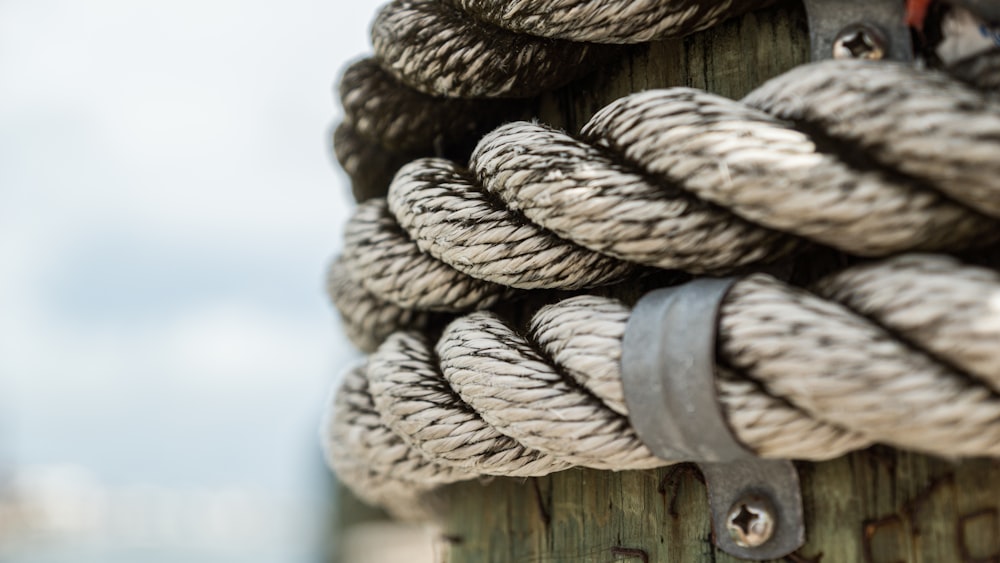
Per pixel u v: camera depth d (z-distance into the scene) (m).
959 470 0.37
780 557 0.38
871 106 0.36
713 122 0.37
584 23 0.40
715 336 0.36
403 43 0.44
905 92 0.36
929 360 0.35
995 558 0.36
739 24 0.40
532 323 0.41
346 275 0.49
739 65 0.40
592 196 0.38
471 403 0.40
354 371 0.47
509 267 0.40
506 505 0.45
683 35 0.40
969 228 0.36
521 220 0.40
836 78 0.36
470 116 0.46
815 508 0.38
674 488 0.40
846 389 0.35
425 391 0.42
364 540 1.15
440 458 0.42
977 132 0.35
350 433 0.46
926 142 0.35
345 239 0.46
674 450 0.37
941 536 0.37
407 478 0.45
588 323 0.39
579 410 0.39
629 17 0.40
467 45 0.43
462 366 0.41
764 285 0.37
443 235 0.41
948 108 0.35
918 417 0.35
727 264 0.38
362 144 0.49
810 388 0.35
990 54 0.36
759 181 0.36
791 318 0.36
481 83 0.43
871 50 0.38
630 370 0.37
